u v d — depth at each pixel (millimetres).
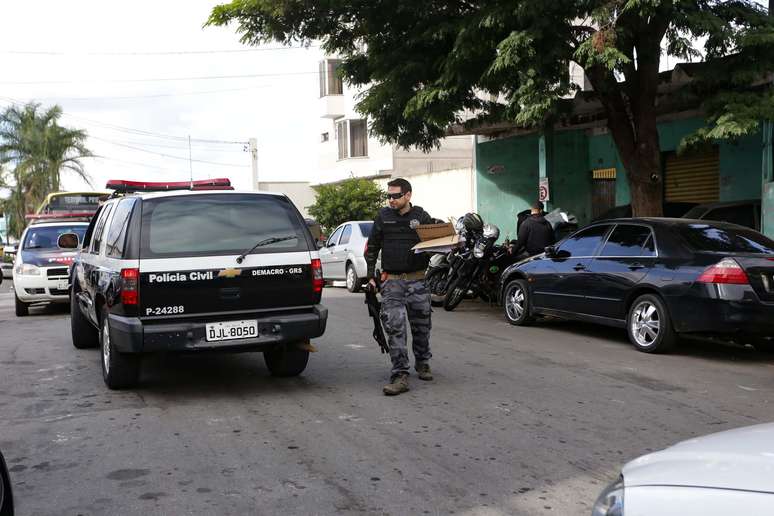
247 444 4961
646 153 11516
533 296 10195
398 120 13086
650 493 2168
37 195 42562
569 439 5016
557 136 18891
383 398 6223
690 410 5785
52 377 7344
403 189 6523
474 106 11961
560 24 10172
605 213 14859
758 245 8320
